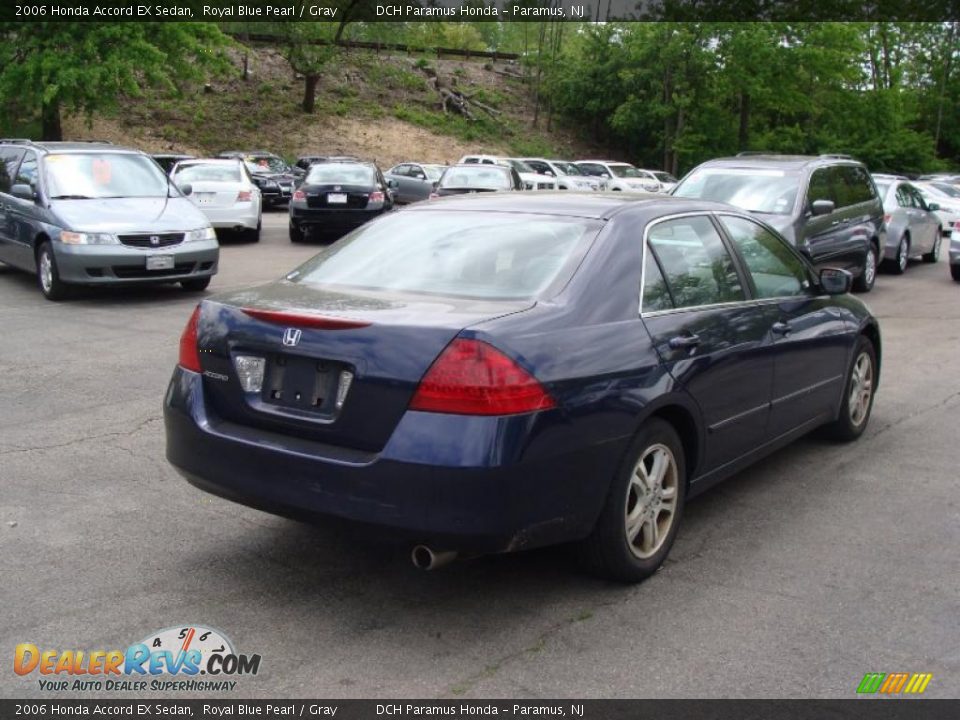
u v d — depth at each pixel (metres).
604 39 47.84
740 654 3.55
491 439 3.39
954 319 11.80
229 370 3.95
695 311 4.48
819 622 3.81
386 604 3.94
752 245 5.24
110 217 11.16
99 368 8.01
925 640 3.68
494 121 47.56
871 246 14.09
